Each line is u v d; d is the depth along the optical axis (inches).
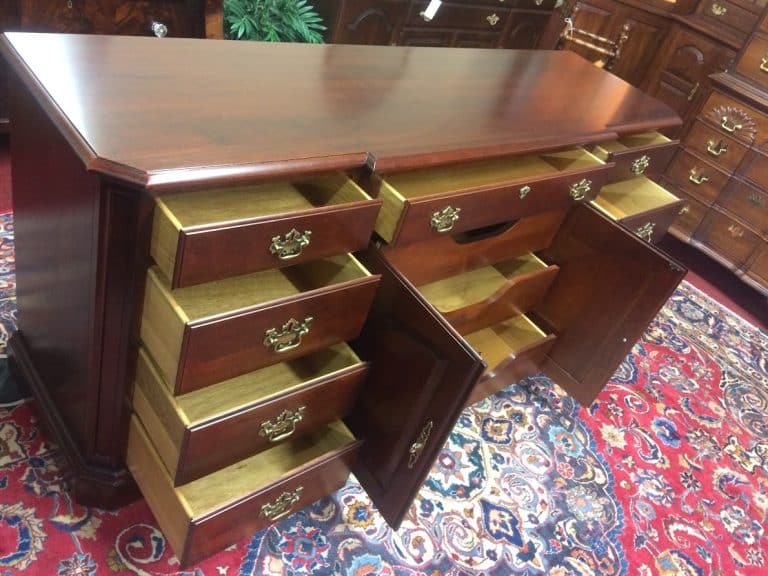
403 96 53.5
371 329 47.3
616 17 114.7
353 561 50.9
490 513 58.1
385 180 47.9
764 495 69.4
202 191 38.9
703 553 60.9
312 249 39.4
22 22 67.0
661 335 89.6
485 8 111.6
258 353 40.0
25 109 40.0
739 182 96.4
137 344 40.1
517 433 67.2
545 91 65.2
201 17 77.5
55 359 47.1
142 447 43.0
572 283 65.5
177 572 46.4
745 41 92.2
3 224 69.5
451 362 40.8
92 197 34.1
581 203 61.9
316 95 48.5
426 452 44.3
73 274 39.2
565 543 57.7
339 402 47.2
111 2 70.7
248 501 43.0
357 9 93.7
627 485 65.3
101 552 46.0
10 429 51.8
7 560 43.8
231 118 41.1
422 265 53.1
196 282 35.0
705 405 79.5
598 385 66.4
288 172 37.9
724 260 101.2
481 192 48.8
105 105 37.9
